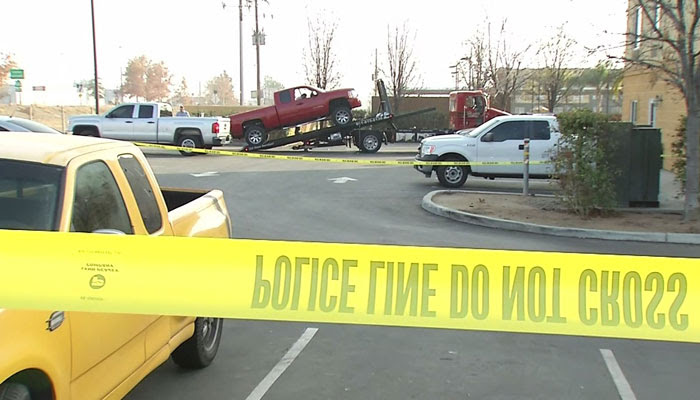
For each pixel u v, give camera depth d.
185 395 5.09
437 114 44.53
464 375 5.64
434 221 13.45
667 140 21.80
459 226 12.88
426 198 15.59
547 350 6.30
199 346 5.43
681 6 12.18
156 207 4.78
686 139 13.40
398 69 45.81
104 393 3.76
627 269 3.68
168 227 4.88
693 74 12.37
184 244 3.62
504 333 6.78
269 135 30.48
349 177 20.84
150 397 5.03
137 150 4.93
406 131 40.72
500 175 18.44
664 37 12.62
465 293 3.71
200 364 5.56
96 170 4.19
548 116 18.47
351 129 31.11
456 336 6.66
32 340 3.14
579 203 13.25
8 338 3.01
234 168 23.28
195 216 5.40
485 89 43.62
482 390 5.32
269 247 3.68
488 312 3.71
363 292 3.71
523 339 6.61
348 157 29.09
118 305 3.55
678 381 5.58
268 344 6.35
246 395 5.11
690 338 3.66
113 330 3.82
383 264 3.71
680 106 20.61
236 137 30.62
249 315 3.66
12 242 3.45
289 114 30.45
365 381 5.46
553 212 13.77
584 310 3.70
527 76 44.19
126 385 4.03
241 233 11.95
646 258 3.68
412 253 3.71
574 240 11.59
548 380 5.56
